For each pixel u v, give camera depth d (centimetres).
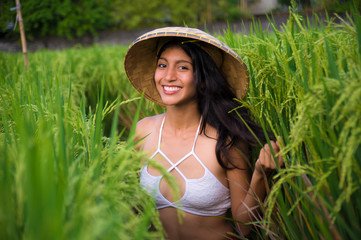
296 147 130
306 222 136
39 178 79
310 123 119
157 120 218
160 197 191
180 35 185
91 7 2145
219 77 197
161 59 195
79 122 166
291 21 176
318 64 130
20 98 201
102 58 511
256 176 174
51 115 164
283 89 167
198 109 200
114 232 92
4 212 90
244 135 189
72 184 100
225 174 197
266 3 1447
